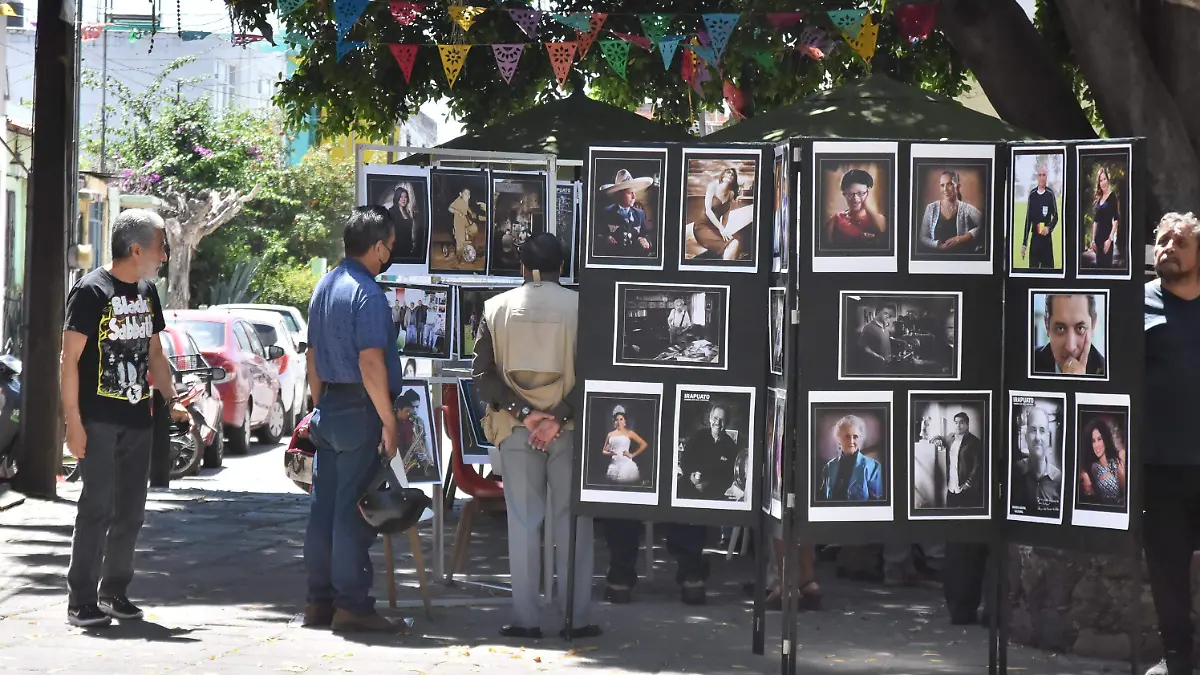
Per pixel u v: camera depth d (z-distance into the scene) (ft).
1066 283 20.18
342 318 23.54
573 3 50.31
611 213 21.90
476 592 27.91
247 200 121.90
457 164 32.17
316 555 24.29
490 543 35.65
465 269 29.84
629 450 21.91
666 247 21.77
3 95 80.18
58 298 42.83
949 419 20.44
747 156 21.54
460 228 29.84
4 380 43.37
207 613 25.41
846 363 20.13
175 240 114.73
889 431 20.25
